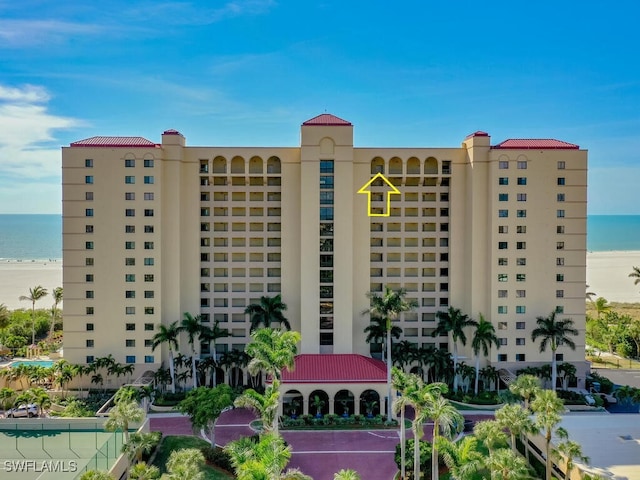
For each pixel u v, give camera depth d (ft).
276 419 143.23
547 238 224.33
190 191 229.86
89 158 219.61
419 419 121.29
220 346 236.43
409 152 230.68
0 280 588.50
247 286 235.61
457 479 112.37
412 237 237.25
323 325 223.51
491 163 223.30
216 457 153.99
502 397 183.62
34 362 245.86
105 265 221.05
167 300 225.97
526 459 156.66
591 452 142.31
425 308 237.25
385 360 222.07
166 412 201.87
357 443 172.76
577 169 224.12
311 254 222.69
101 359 216.54
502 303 224.33
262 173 230.68
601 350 296.10
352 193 224.12
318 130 221.87
